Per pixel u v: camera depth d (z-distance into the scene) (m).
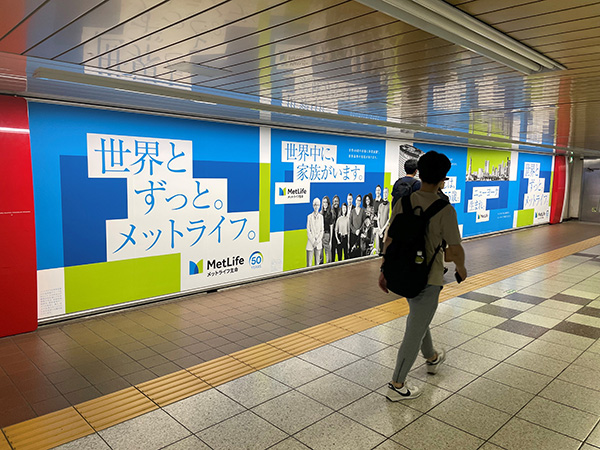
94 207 5.64
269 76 4.15
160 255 6.34
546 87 4.59
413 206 3.40
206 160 6.73
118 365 4.34
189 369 4.23
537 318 5.71
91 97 5.04
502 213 14.49
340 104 5.63
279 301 6.56
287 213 8.01
